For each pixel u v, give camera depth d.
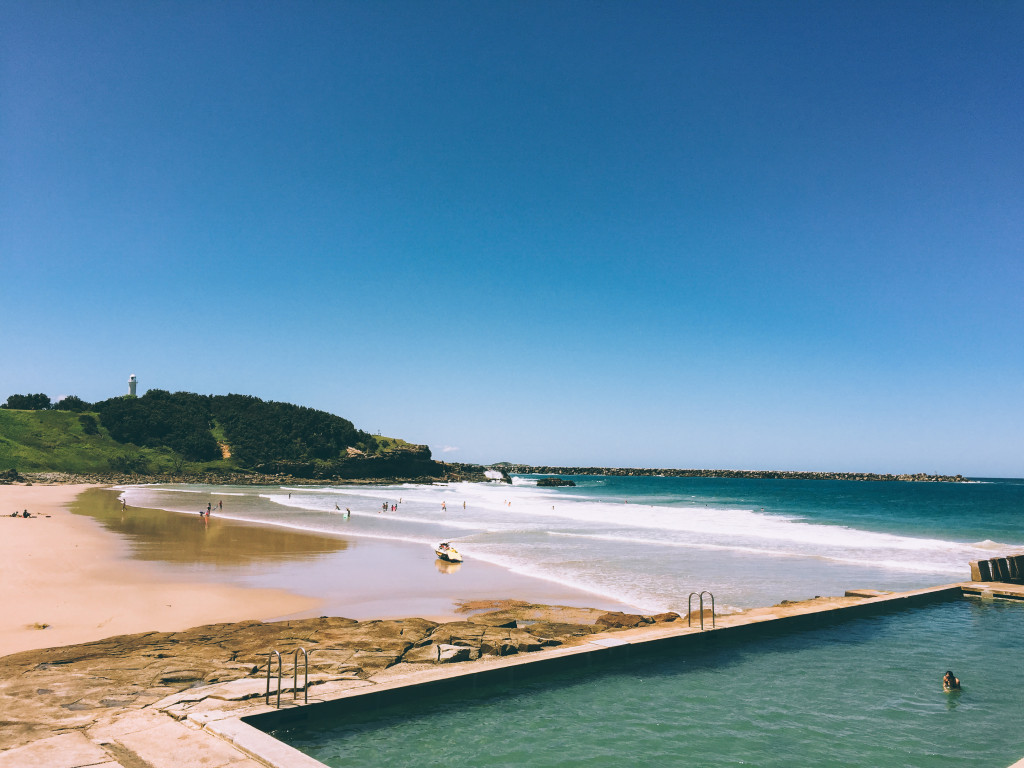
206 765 7.78
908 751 9.99
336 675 11.47
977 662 14.51
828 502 94.44
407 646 13.72
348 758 9.35
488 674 11.86
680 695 12.23
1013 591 20.70
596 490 143.62
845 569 28.11
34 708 9.67
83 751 8.10
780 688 12.70
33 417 129.12
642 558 30.91
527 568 27.55
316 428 159.62
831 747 10.09
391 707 10.74
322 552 31.48
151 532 38.16
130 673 11.50
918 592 20.52
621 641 13.93
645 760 9.51
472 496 102.88
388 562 28.59
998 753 9.94
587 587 23.25
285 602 19.66
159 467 129.25
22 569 23.02
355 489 120.56
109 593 19.67
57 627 15.56
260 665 12.09
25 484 95.50
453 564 28.30
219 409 160.88
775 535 42.03
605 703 11.73
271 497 83.56
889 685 12.98
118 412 139.50
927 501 97.25
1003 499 104.12
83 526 39.84
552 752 9.70
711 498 106.12
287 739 9.74
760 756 9.72
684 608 19.83
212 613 17.91
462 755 9.53
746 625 15.85
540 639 14.09
